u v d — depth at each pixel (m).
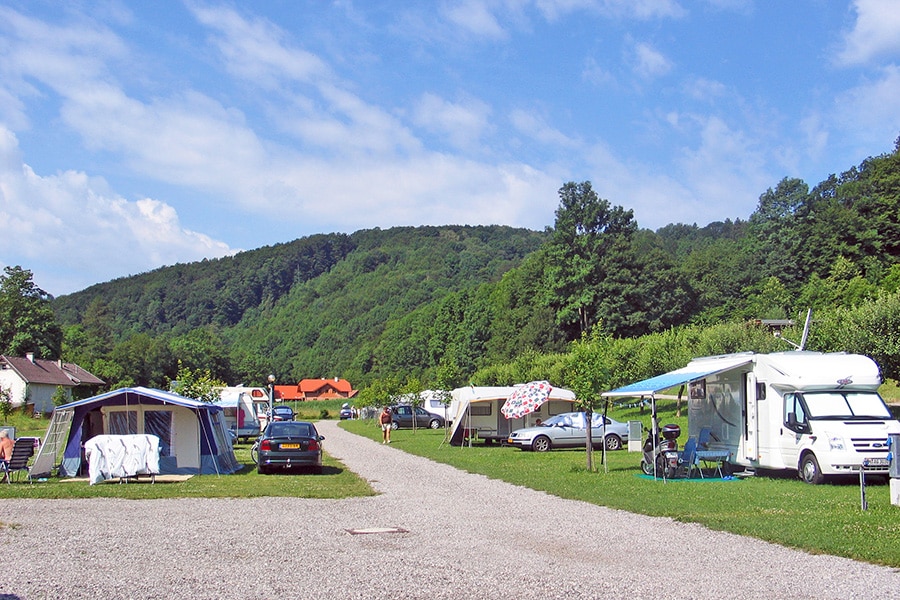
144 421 22.23
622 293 71.62
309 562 9.28
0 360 69.75
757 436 19.31
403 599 7.57
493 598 7.61
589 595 7.74
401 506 14.83
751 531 11.24
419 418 55.44
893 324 27.38
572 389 21.52
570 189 76.50
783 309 66.69
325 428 59.34
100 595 7.64
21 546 10.29
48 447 20.81
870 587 8.05
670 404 45.59
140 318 198.50
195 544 10.49
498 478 20.28
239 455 30.58
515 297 90.94
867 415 17.84
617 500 15.12
